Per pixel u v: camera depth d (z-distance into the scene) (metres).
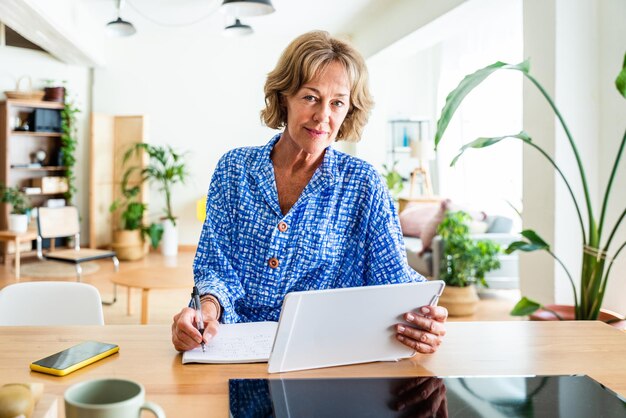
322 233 1.43
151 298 5.42
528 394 1.05
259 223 1.43
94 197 7.59
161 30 7.93
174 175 8.11
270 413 0.95
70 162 7.68
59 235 6.57
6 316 1.77
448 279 4.89
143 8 6.64
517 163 6.79
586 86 3.53
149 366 1.18
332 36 1.36
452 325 1.54
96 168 7.60
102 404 0.77
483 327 1.52
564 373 1.17
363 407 0.98
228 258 1.46
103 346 1.27
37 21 5.38
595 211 3.57
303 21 7.20
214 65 8.20
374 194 1.45
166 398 1.03
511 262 5.39
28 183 7.63
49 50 6.84
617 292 3.44
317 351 1.18
